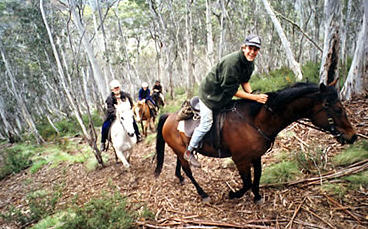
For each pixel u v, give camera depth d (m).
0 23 12.35
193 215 3.05
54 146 9.73
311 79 7.89
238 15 17.62
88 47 10.36
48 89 24.33
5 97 17.98
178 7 17.89
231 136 2.80
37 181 5.99
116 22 23.09
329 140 4.05
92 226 2.88
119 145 4.71
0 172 7.21
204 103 2.79
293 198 2.98
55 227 3.31
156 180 4.31
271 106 2.54
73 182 5.21
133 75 28.48
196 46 20.92
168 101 15.80
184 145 3.35
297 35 16.67
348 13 8.35
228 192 3.48
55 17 11.02
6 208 4.80
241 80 2.65
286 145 4.31
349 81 5.57
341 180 3.01
